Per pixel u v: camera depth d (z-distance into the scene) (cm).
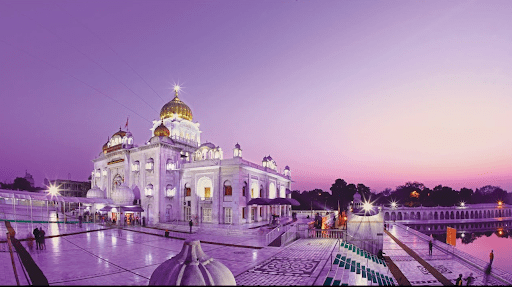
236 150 4519
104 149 6253
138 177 5091
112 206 4519
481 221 10088
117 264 2048
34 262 1894
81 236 3362
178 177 5009
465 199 13750
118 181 5566
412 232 5328
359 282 1831
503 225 10138
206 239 3181
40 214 5247
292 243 2941
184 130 6019
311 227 3678
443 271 2744
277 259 2214
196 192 4769
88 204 5503
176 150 5122
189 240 1181
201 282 1051
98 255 2331
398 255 3356
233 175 4434
